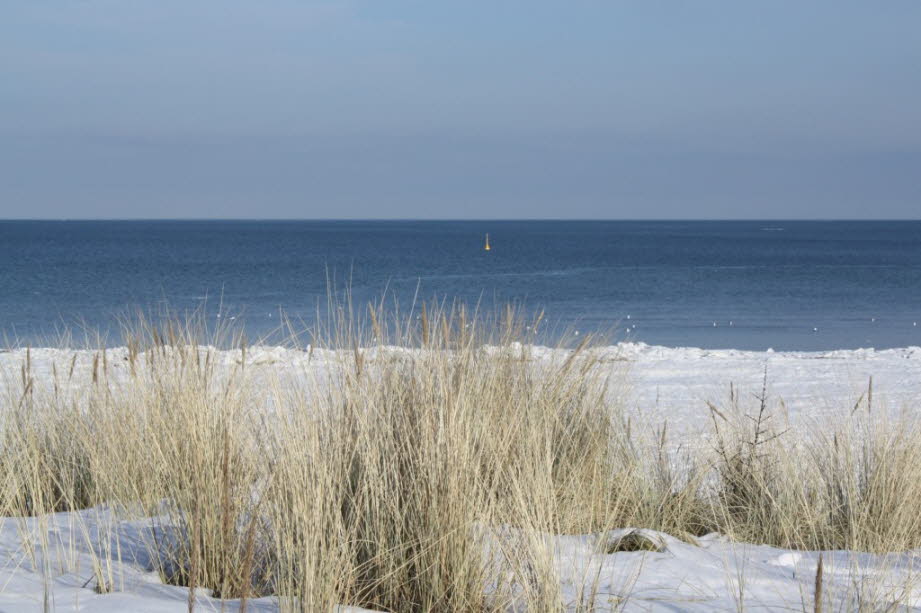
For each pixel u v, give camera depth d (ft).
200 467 15.26
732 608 14.29
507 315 23.25
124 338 23.49
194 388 18.12
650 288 177.27
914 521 19.97
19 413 21.65
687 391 47.73
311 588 12.28
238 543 14.47
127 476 18.94
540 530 14.28
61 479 20.44
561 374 21.98
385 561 14.10
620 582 15.35
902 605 14.75
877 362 63.82
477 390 17.76
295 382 17.26
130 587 14.07
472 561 13.96
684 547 18.11
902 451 21.61
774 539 20.43
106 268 228.63
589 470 20.22
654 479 22.20
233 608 12.91
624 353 65.05
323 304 124.88
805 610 14.25
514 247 442.50
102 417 20.77
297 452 14.37
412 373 17.76
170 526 16.35
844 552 18.76
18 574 14.40
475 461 15.55
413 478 14.88
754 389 48.96
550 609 12.85
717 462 23.38
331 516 13.96
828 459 22.58
